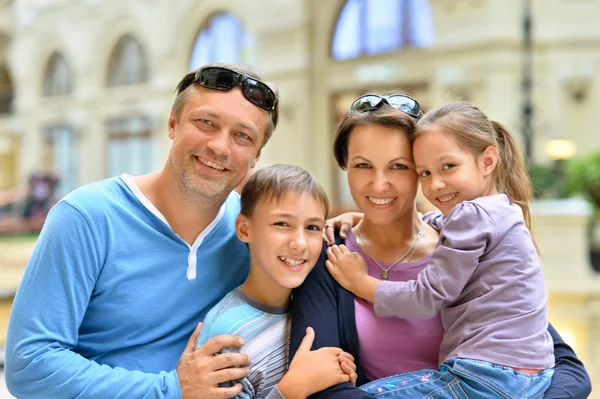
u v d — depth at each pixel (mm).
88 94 15492
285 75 11523
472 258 1324
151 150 14312
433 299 1318
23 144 17609
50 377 1233
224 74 1375
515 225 1383
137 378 1267
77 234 1321
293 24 11305
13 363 1256
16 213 8664
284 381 1255
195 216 1446
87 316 1379
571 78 8883
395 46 10461
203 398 1240
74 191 1393
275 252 1354
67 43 15938
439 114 1443
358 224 1627
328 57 11227
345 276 1435
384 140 1398
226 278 1514
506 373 1273
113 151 15305
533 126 8211
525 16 7465
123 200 1417
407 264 1483
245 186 1434
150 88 14031
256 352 1344
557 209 4926
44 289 1287
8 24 17531
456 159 1405
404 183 1432
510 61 9055
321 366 1256
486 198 1413
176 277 1429
